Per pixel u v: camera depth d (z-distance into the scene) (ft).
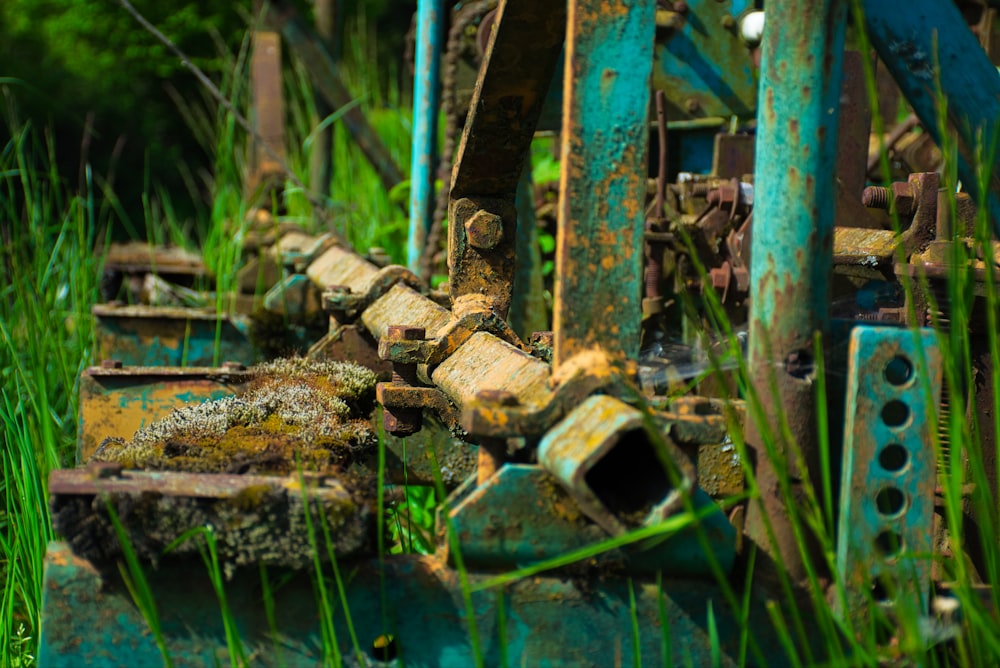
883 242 10.06
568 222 6.05
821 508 6.20
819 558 6.21
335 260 15.47
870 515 5.90
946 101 6.53
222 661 6.03
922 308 8.45
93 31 43.62
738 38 16.53
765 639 6.26
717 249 13.51
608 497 5.79
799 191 6.07
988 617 5.73
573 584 6.13
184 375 11.09
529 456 6.29
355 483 6.15
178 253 22.62
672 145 17.47
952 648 6.53
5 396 10.69
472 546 6.01
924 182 9.41
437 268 16.08
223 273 18.99
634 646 5.92
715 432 5.84
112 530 5.74
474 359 8.08
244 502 5.72
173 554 5.86
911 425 5.91
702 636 6.23
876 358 5.84
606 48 6.01
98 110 45.73
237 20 41.78
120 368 11.18
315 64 23.57
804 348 6.15
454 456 10.48
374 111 29.40
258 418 8.52
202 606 5.99
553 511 6.01
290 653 6.06
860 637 6.03
